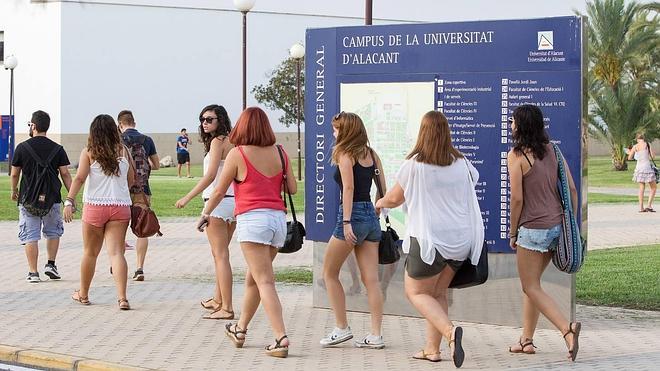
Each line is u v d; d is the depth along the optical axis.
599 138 52.31
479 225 10.02
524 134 10.30
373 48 12.62
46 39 60.94
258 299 10.96
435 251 9.84
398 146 12.51
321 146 13.01
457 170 9.93
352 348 11.05
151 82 63.38
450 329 9.80
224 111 12.39
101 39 61.56
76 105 60.81
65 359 10.41
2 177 48.03
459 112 12.13
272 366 10.15
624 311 13.39
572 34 11.53
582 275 16.56
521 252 10.36
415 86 12.38
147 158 15.59
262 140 10.64
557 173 10.32
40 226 15.84
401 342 11.34
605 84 51.81
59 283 15.63
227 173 10.59
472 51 12.03
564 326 10.25
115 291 14.82
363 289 13.03
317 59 12.98
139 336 11.61
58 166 15.73
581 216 11.52
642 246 20.55
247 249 10.59
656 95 51.91
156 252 19.67
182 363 10.24
